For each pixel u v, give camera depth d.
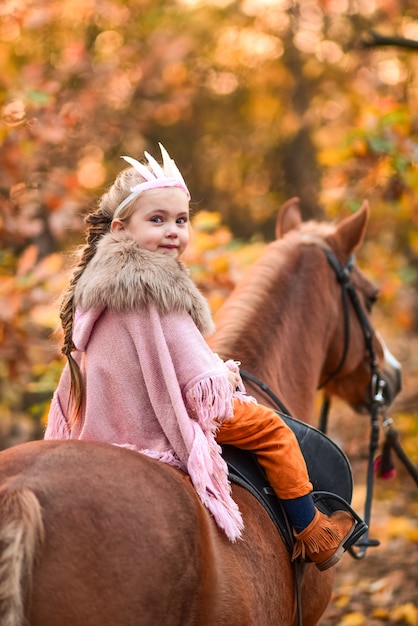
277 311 4.25
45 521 2.41
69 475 2.53
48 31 11.95
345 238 4.71
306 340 4.34
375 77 13.63
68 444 2.67
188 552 2.61
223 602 2.75
